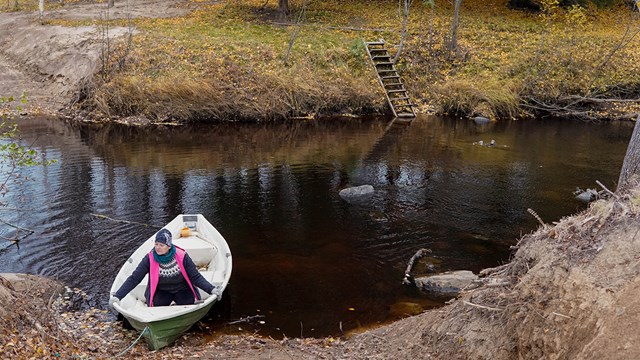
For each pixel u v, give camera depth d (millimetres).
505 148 16547
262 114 19312
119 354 5922
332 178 13328
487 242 9836
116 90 18797
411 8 28688
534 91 21766
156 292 6590
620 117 21312
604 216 4586
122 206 11000
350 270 8703
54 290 7539
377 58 22453
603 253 4305
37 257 8750
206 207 11156
